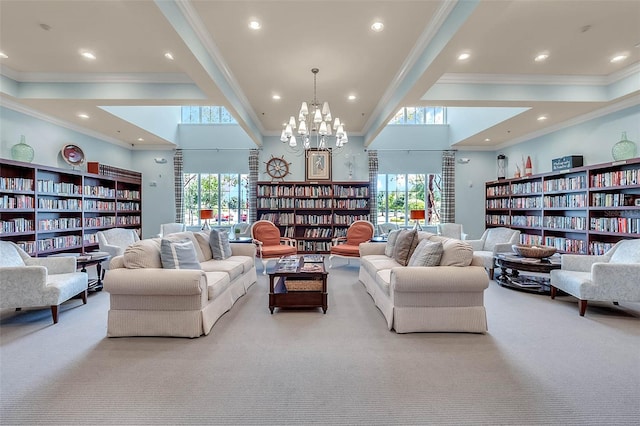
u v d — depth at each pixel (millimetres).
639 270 2963
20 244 4363
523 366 2098
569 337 2576
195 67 3230
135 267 2682
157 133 6551
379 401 1726
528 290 3951
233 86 4379
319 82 4371
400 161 7578
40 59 3719
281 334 2639
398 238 3975
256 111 5770
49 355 2242
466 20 2453
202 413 1621
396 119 7633
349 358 2211
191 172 7547
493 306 3395
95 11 2775
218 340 2516
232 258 4180
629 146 4180
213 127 7543
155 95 4191
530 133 6258
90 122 5477
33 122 4844
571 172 5031
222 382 1901
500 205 7043
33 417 1582
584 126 5070
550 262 3791
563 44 3334
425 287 2611
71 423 1542
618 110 4453
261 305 3445
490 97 4223
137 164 7449
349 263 6062
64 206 5168
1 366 2080
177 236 3668
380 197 7680
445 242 3156
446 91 4199
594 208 4570
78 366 2084
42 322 2898
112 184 6551
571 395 1774
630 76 3957
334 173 7438
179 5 2619
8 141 4414
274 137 7418
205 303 2699
